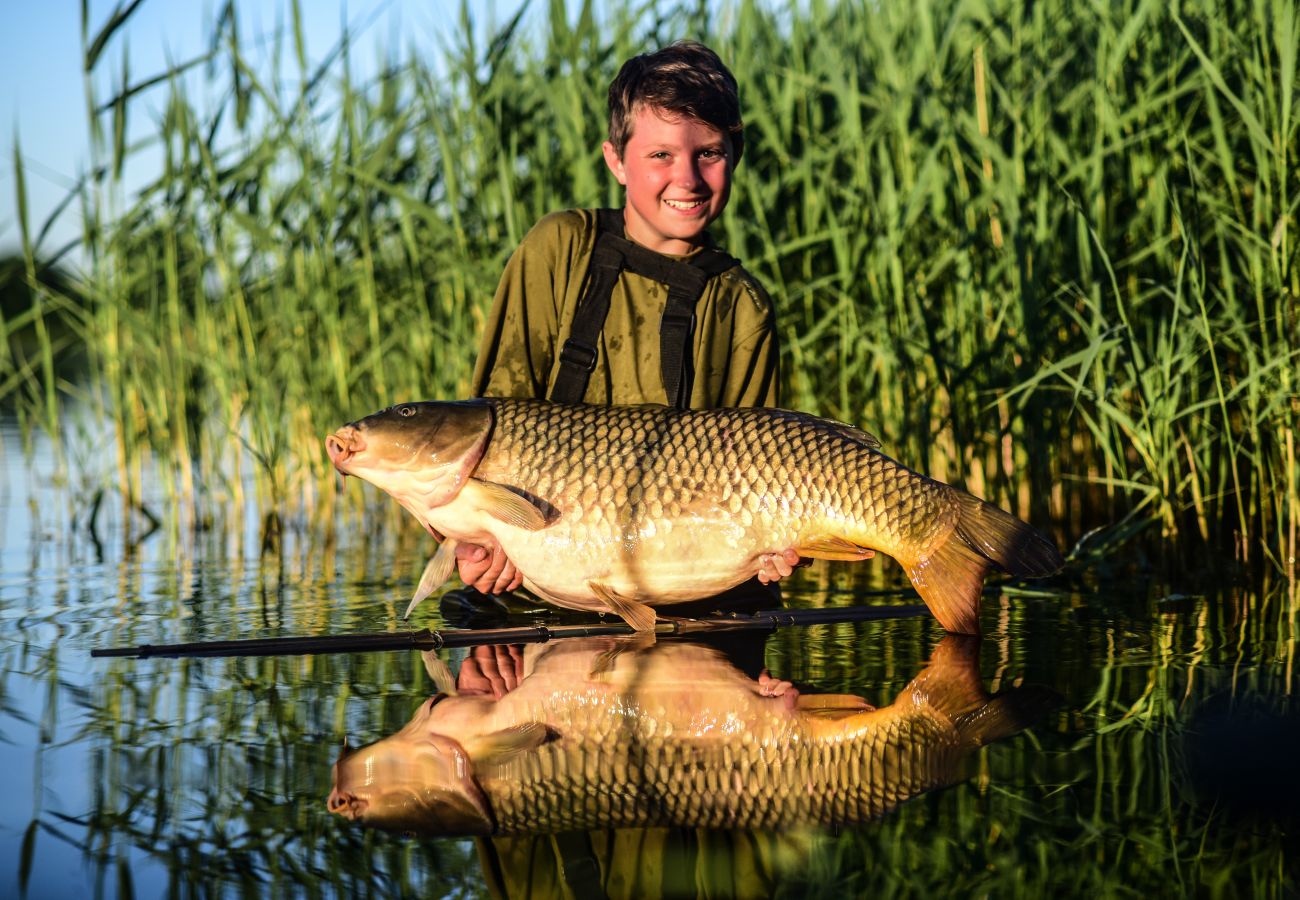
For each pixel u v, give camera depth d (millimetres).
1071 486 4703
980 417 4543
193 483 5574
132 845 1640
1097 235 4160
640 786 1851
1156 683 2395
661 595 2939
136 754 1996
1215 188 4500
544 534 2906
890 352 4395
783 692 2357
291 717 2201
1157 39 4684
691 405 3279
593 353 3217
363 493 5531
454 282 5387
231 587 3656
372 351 5375
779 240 5121
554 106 5023
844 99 4695
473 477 2924
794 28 5301
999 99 4812
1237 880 1512
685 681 2451
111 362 5500
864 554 2893
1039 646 2750
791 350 4875
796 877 1534
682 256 3336
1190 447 4004
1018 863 1565
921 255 4895
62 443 6473
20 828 1694
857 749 2006
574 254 3299
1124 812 1723
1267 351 3861
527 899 1479
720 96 3250
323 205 5410
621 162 3379
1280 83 4172
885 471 2855
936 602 2842
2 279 5660
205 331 5598
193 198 5520
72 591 3574
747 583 3271
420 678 2490
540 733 2102
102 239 5336
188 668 2576
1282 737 2027
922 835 1658
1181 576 3781
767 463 2881
